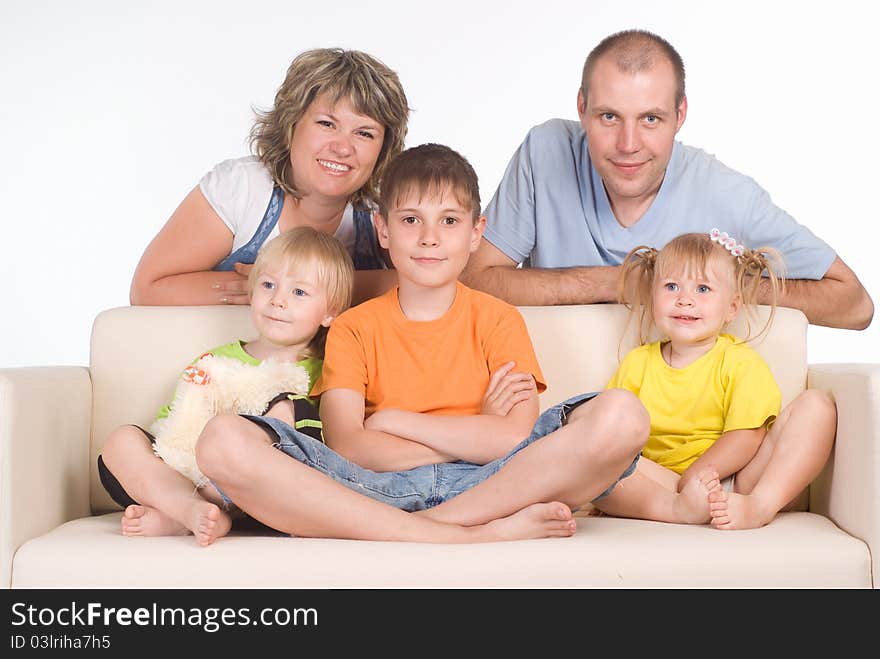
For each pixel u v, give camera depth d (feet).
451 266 6.02
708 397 6.11
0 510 5.00
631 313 6.52
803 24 10.65
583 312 6.58
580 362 6.48
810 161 10.67
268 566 4.58
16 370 5.53
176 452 5.44
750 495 5.31
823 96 10.66
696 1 10.69
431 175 5.98
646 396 6.26
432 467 5.52
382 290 7.26
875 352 10.68
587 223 7.64
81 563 4.67
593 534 4.88
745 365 6.03
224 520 4.89
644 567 4.60
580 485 4.87
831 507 5.52
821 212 10.68
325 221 8.00
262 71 10.93
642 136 7.03
